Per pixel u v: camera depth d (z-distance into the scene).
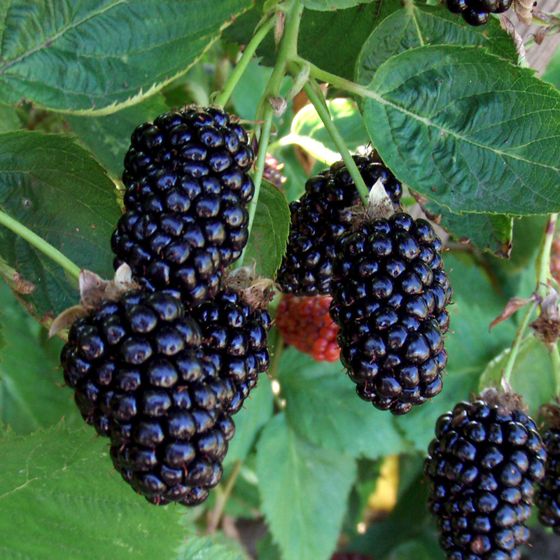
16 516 0.22
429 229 0.20
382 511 0.48
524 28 0.23
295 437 0.31
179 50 0.20
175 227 0.18
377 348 0.19
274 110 0.20
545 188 0.21
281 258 0.21
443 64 0.21
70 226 0.21
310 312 0.27
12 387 0.28
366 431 0.30
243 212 0.19
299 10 0.21
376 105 0.21
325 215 0.21
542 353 0.25
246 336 0.19
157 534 0.23
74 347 0.18
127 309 0.17
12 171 0.21
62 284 0.21
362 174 0.21
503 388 0.23
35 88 0.19
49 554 0.22
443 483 0.22
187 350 0.18
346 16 0.23
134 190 0.19
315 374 0.30
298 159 0.28
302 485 0.30
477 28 0.22
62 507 0.22
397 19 0.22
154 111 0.24
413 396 0.19
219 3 0.20
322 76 0.21
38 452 0.23
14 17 0.19
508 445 0.22
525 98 0.21
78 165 0.21
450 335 0.30
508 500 0.21
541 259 0.23
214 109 0.19
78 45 0.20
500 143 0.21
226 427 0.18
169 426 0.17
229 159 0.19
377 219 0.20
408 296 0.19
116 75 0.20
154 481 0.17
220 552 0.26
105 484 0.23
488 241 0.23
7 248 0.21
